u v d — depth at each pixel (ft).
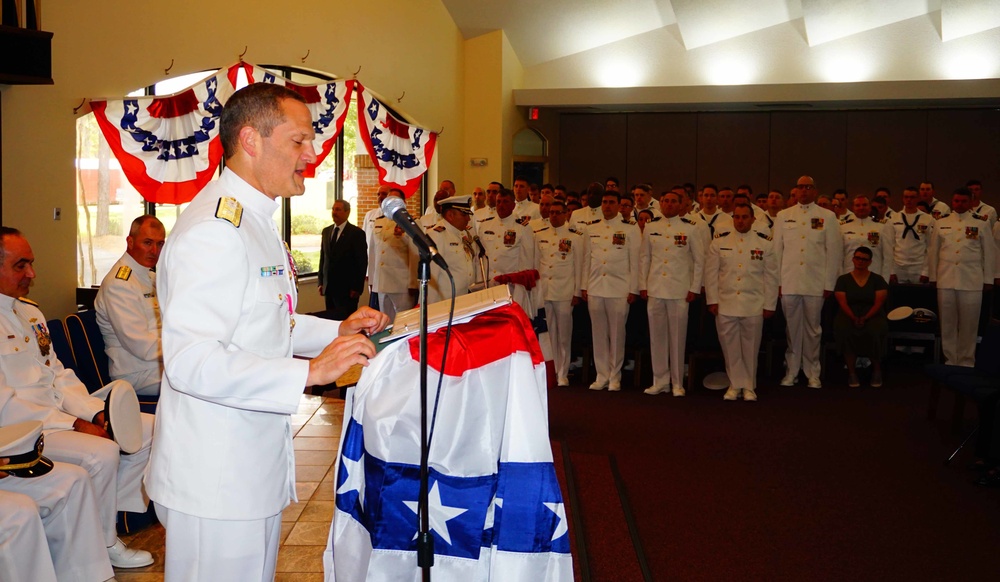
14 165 18.39
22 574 8.41
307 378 5.65
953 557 12.07
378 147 28.55
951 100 39.06
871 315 23.84
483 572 6.91
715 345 23.99
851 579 11.30
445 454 6.86
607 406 21.63
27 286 10.95
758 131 43.96
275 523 6.43
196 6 23.36
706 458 16.96
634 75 42.45
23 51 16.35
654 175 45.11
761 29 41.14
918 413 20.97
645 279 23.32
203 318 5.60
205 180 21.49
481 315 7.21
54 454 10.34
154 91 22.75
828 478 15.71
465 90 39.81
